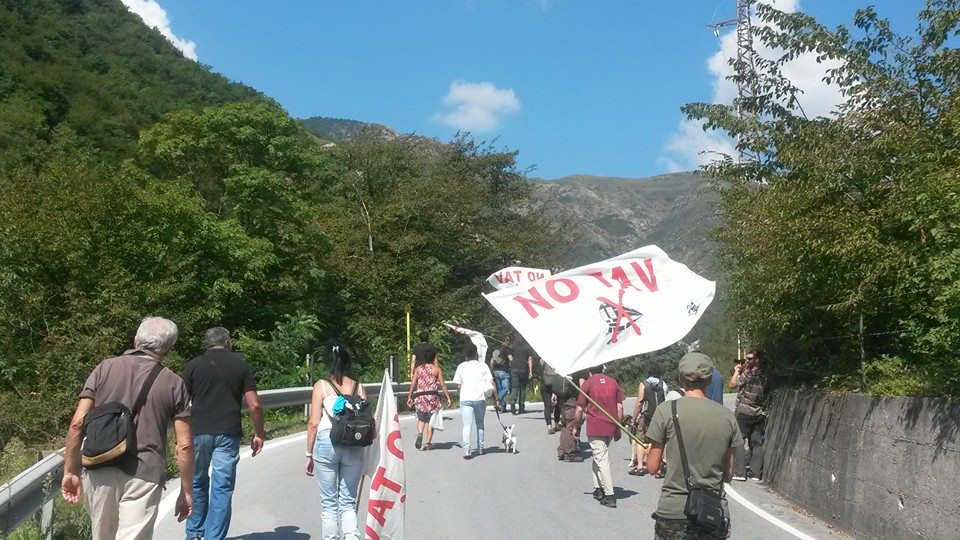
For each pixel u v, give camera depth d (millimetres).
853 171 10406
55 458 7102
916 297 9836
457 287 43438
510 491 11281
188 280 25688
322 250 36500
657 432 5289
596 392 10539
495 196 49500
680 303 7164
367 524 6922
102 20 100500
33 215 21469
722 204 14453
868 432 9039
